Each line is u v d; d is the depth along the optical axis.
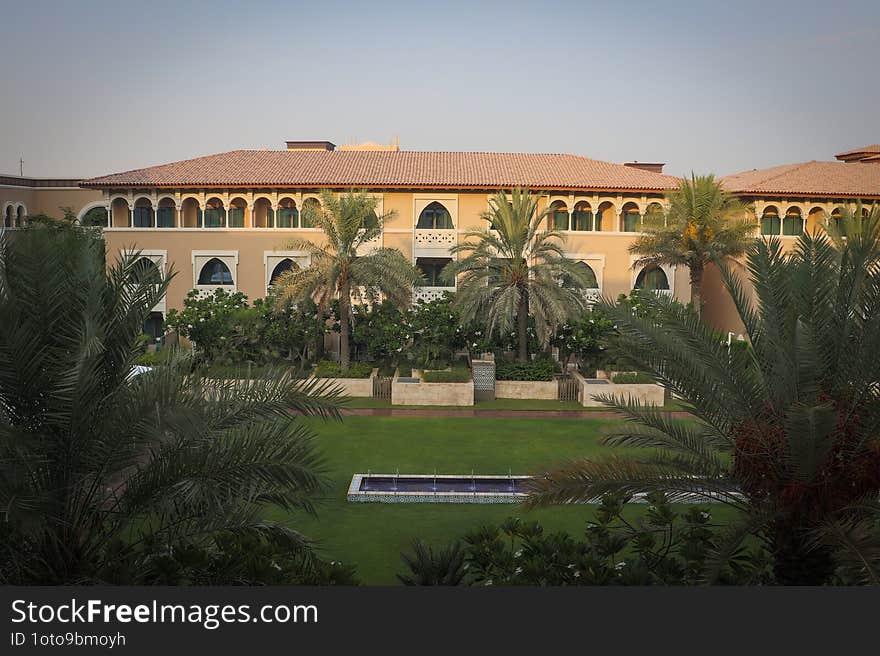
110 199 43.12
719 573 9.50
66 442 9.31
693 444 12.38
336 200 35.22
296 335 35.59
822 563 10.17
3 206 51.41
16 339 8.80
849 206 41.91
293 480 9.74
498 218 34.47
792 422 9.29
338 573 8.51
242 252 43.19
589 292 43.28
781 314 11.41
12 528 9.00
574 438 26.30
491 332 33.72
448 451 24.38
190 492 9.41
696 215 36.81
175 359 10.57
